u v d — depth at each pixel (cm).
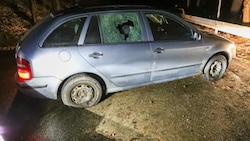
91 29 411
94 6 453
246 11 1084
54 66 395
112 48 418
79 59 403
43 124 398
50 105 450
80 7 455
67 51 396
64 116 418
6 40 829
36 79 396
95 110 434
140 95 480
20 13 1081
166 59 461
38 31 400
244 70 603
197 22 930
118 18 430
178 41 466
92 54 407
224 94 485
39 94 410
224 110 431
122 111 430
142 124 396
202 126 389
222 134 371
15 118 413
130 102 457
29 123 401
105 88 450
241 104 450
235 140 359
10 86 520
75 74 415
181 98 470
